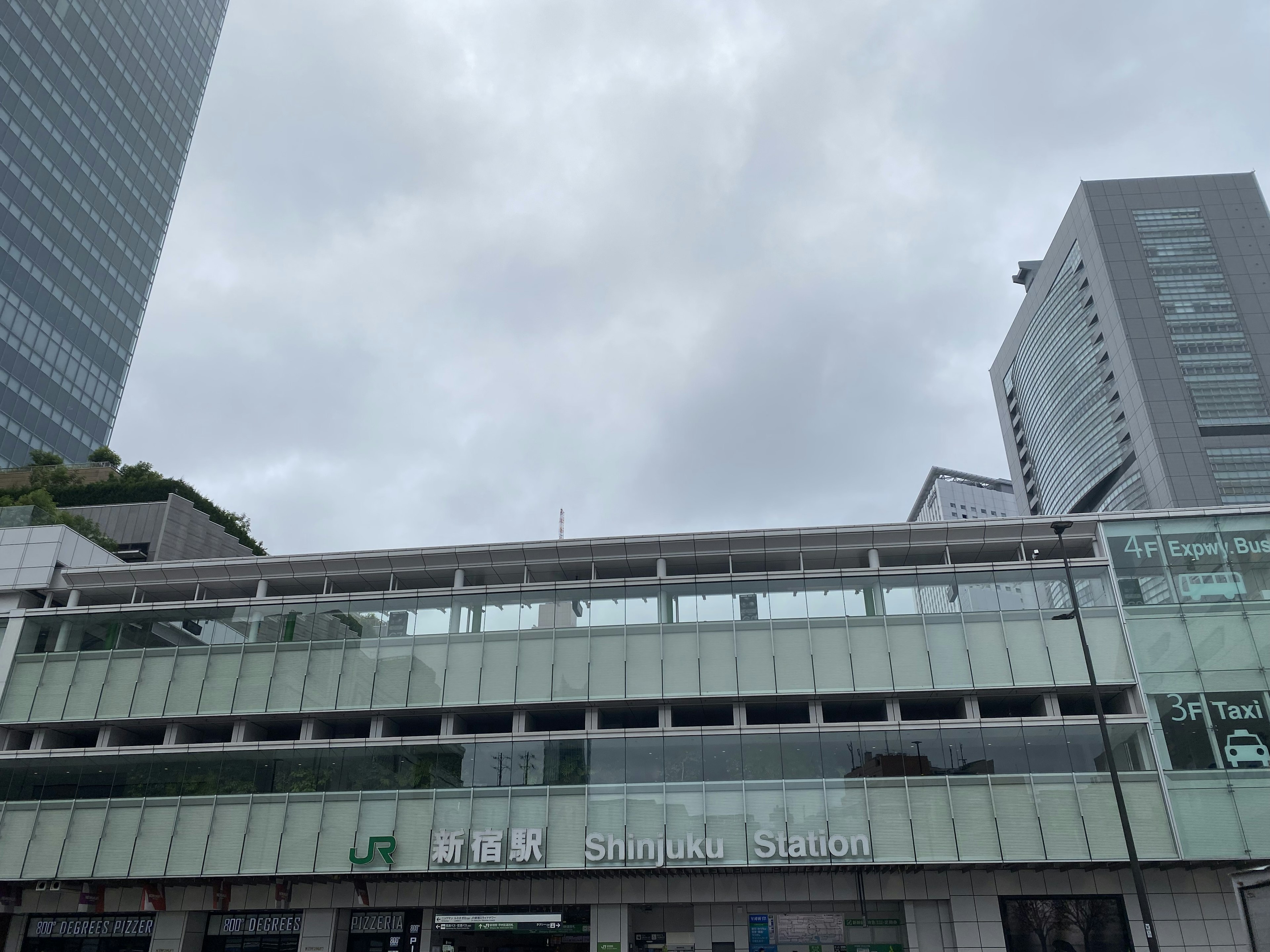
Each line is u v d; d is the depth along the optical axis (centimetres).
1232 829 3344
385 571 4266
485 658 3912
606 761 3691
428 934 3734
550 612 3972
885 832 3462
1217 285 15875
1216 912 3425
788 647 3788
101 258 12150
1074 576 3819
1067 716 3653
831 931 3600
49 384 10869
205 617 4169
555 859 3544
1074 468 17238
